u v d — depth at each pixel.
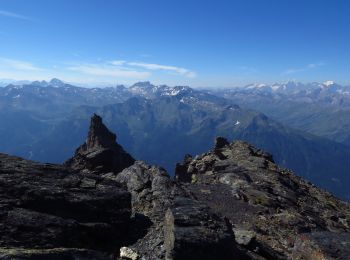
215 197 47.34
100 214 26.92
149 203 33.97
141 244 26.05
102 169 58.91
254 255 27.98
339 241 27.03
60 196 26.53
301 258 27.70
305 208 48.59
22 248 21.05
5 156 30.88
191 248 22.41
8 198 24.92
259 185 52.84
